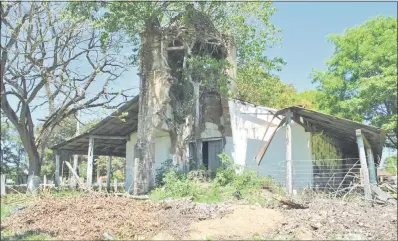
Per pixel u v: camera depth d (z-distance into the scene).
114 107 21.20
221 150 20.12
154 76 19.58
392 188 14.53
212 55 21.78
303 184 17.88
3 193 18.64
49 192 16.16
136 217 10.91
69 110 23.34
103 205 12.28
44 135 23.02
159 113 19.34
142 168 18.39
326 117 15.89
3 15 18.92
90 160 21.95
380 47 32.84
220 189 14.34
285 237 9.22
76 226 10.58
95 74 21.12
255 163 18.78
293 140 18.55
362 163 14.02
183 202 12.02
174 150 19.97
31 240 9.90
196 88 20.06
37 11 19.12
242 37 21.27
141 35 19.92
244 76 26.38
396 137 33.47
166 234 9.83
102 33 18.70
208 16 19.83
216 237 9.43
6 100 21.00
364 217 10.14
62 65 20.58
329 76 36.25
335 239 9.02
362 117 33.91
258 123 19.14
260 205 11.66
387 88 30.97
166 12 19.28
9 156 45.66
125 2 17.36
